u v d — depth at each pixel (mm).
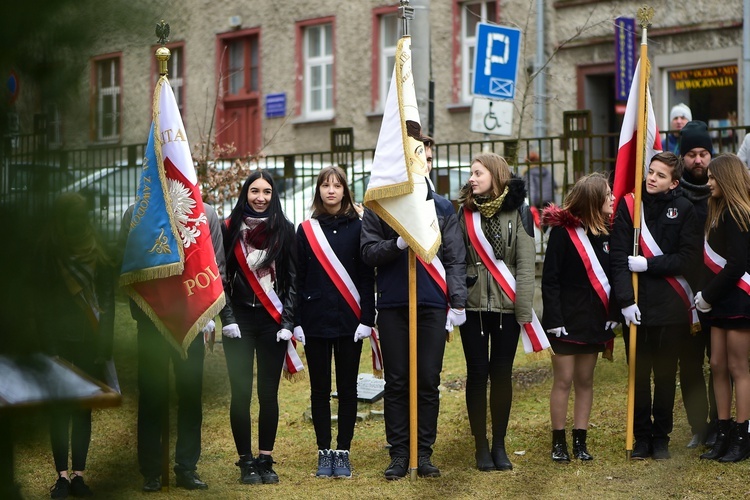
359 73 20219
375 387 8539
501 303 6516
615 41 16297
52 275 2311
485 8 18641
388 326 6441
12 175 2178
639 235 6660
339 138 11930
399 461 6363
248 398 6285
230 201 11344
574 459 6684
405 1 6398
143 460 2580
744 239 6297
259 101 21375
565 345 6629
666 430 6660
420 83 11031
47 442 2412
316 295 6500
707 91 16234
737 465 6320
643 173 6895
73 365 2562
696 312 6664
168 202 5191
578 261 6629
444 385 8758
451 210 6559
